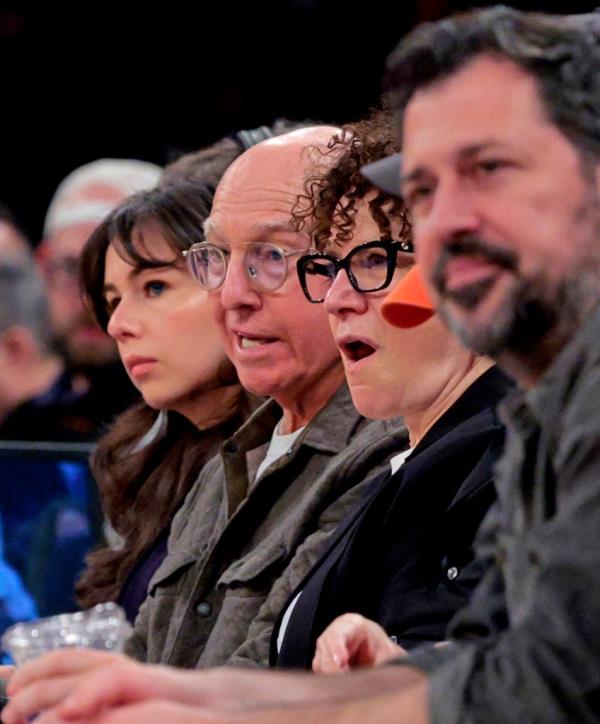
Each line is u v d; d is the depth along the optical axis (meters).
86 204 10.52
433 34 2.90
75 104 15.02
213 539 5.59
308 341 5.19
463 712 2.57
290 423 5.46
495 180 2.81
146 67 14.91
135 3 14.95
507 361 2.94
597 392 2.65
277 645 4.61
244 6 14.62
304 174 5.22
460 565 3.91
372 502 4.24
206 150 6.45
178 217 6.10
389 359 4.36
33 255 11.24
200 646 5.41
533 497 2.89
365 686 2.83
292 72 14.43
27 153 15.05
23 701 3.12
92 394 9.77
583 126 2.80
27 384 9.69
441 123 2.85
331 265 4.68
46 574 7.12
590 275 2.80
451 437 4.12
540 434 2.90
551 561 2.57
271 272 5.19
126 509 6.41
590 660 2.50
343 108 14.22
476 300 2.83
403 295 3.57
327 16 14.28
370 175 3.47
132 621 6.20
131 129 15.00
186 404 6.27
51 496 7.18
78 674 3.12
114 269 6.22
